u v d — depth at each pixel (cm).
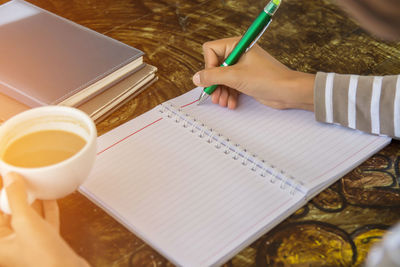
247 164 81
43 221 56
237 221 70
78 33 103
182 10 126
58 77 88
